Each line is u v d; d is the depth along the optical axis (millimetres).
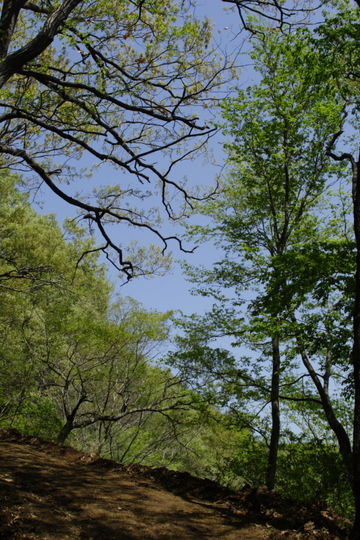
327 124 14961
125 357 14906
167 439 15555
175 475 6328
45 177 7340
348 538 4832
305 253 12367
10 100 9578
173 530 4297
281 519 5023
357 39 9766
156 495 5438
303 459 12164
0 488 4477
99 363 14281
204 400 14156
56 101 8750
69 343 14789
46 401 14297
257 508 5332
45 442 7105
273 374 14469
